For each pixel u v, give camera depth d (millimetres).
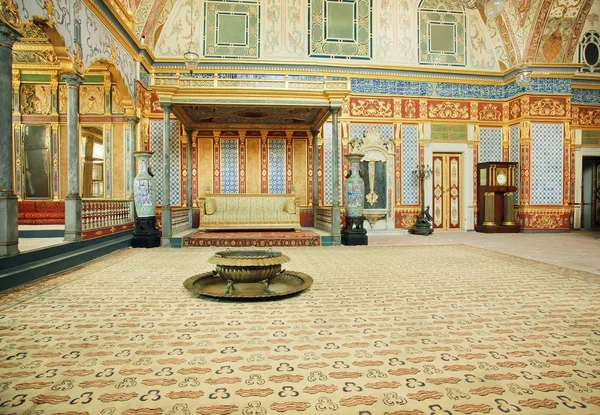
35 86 10617
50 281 5055
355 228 9188
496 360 2617
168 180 8586
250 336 3072
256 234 9398
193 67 9320
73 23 6613
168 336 3064
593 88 12930
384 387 2234
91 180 10664
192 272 5699
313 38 11766
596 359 2637
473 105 12359
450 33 12383
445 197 12469
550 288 4723
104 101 10648
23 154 10586
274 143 11555
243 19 11539
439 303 4055
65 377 2338
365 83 11828
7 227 4895
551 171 11891
